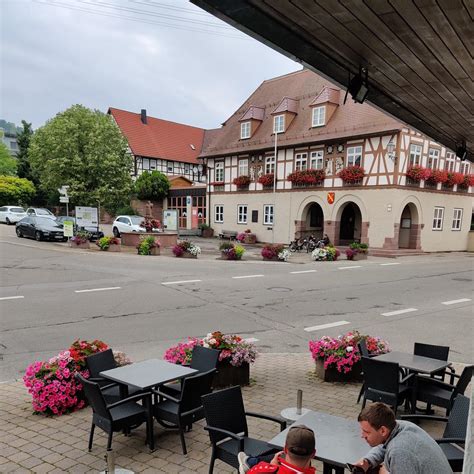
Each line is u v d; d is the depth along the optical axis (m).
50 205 48.59
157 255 22.33
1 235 28.39
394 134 24.50
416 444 2.59
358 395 5.75
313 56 4.14
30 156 34.56
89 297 11.84
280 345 8.11
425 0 3.17
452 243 30.17
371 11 3.34
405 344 8.21
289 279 15.69
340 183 27.22
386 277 16.64
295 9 3.29
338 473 3.13
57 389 5.01
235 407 3.74
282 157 30.73
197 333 8.63
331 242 27.78
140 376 4.36
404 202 25.34
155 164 47.84
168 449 4.28
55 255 20.42
